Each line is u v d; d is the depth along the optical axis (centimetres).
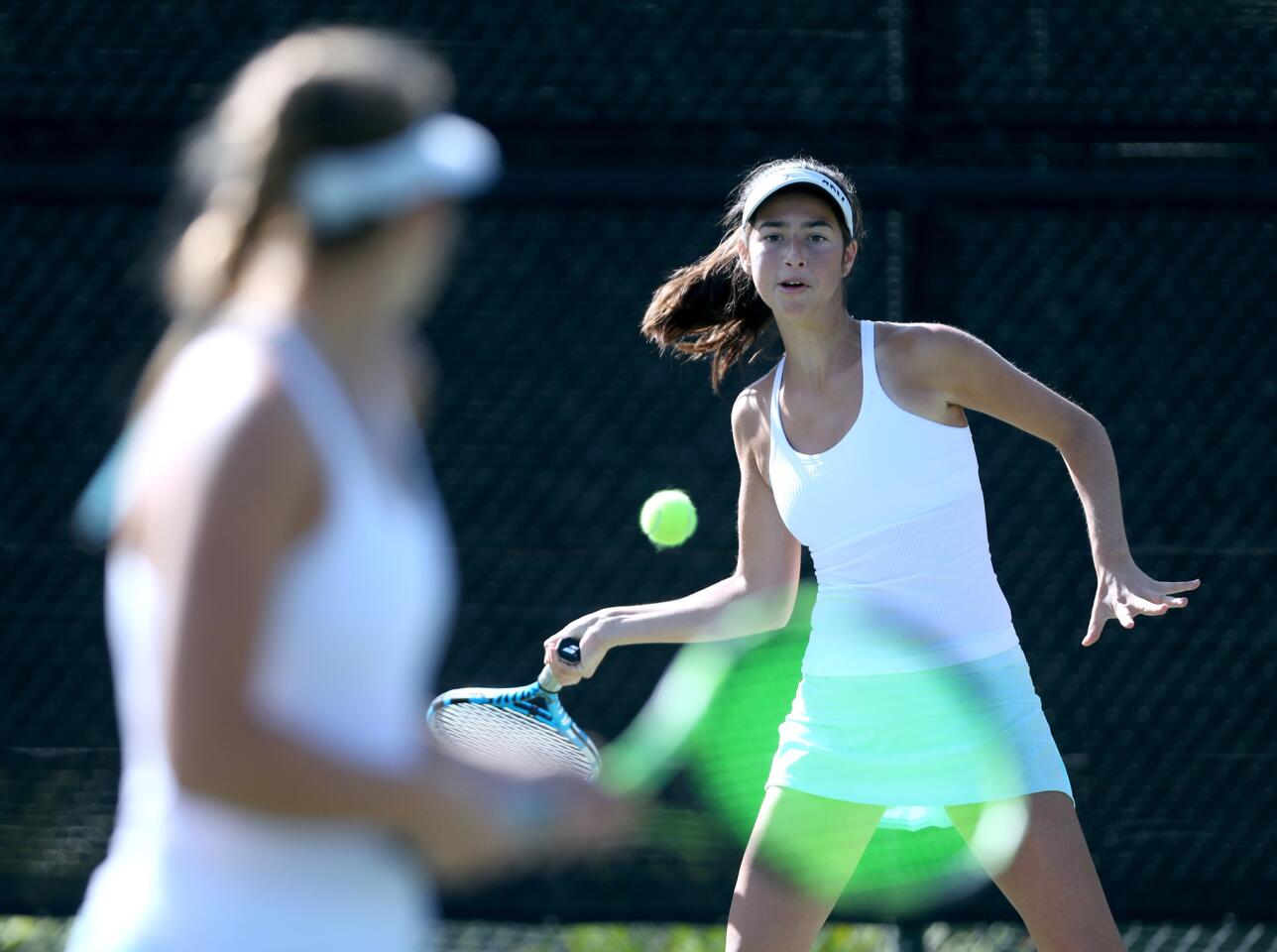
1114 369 1631
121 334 1639
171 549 450
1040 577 1630
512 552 1625
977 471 1120
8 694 1628
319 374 479
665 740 846
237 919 486
